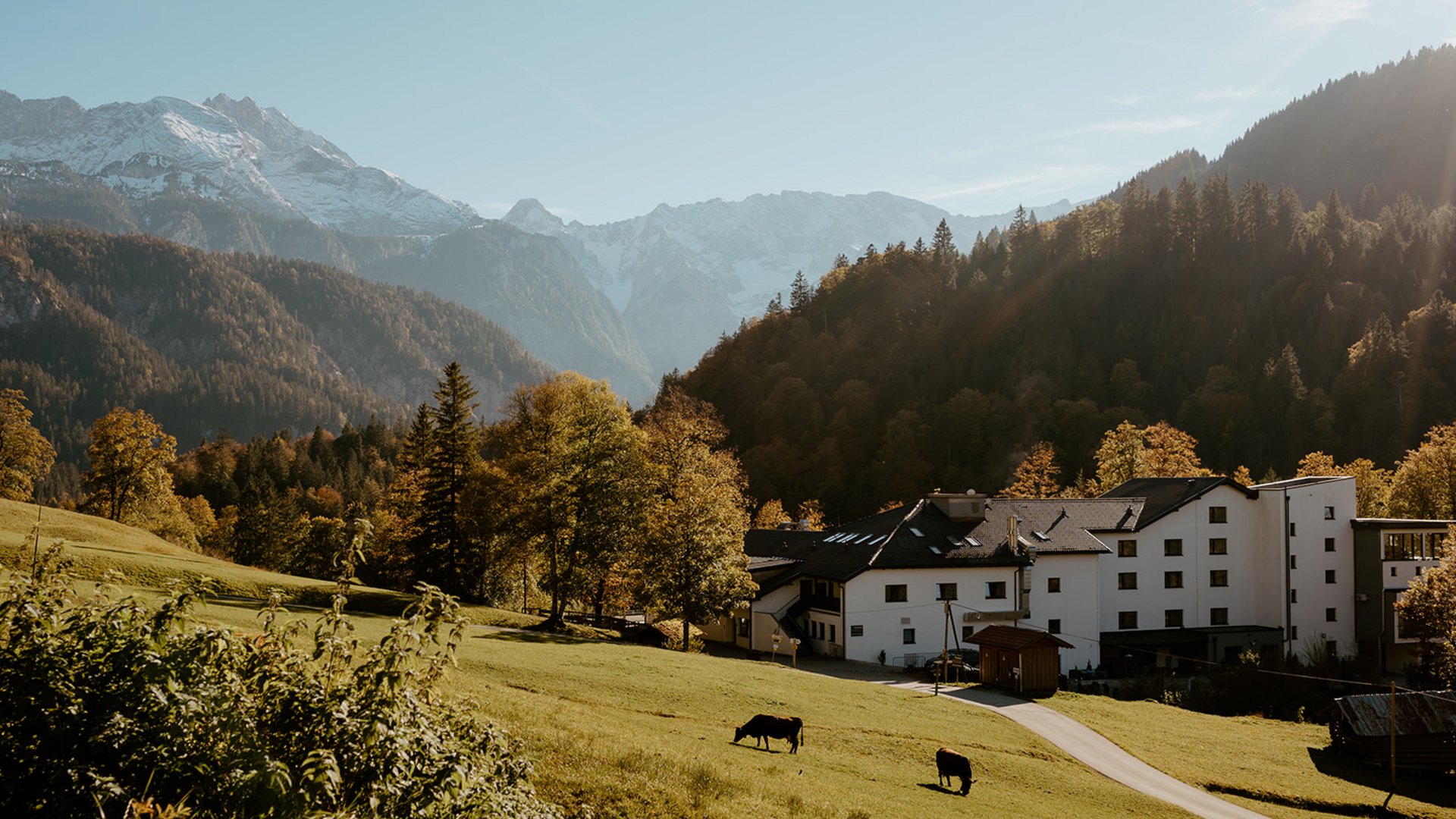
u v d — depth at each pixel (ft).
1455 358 554.87
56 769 31.73
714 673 158.40
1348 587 288.30
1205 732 178.70
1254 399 565.53
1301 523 285.84
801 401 621.72
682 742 100.07
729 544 228.22
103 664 34.71
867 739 127.75
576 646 173.68
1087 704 192.95
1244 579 290.15
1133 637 270.67
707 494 225.97
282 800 32.65
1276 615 283.79
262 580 187.42
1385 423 517.55
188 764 32.83
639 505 234.79
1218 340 653.30
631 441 235.81
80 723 32.96
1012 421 571.28
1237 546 290.15
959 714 161.17
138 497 318.86
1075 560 266.98
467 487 248.73
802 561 280.31
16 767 32.19
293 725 36.19
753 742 114.11
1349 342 619.67
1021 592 255.29
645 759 79.61
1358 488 379.76
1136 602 281.33
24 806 31.53
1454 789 152.05
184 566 183.21
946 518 274.77
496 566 267.39
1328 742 180.45
